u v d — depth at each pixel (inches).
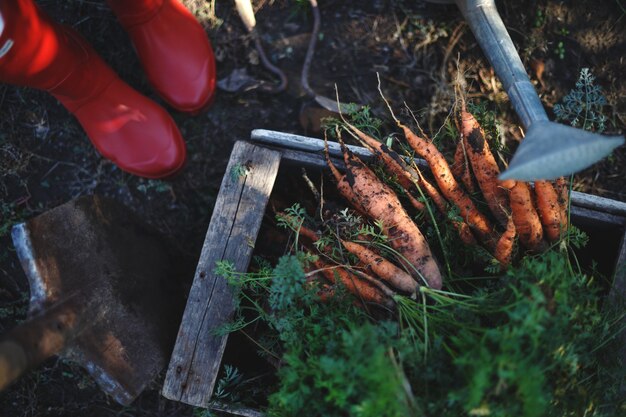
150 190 105.7
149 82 100.9
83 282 70.3
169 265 97.0
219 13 105.7
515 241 78.2
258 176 77.1
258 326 85.4
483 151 77.0
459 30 104.7
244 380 83.1
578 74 104.1
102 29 105.5
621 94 104.0
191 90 99.7
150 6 93.1
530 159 54.8
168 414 104.0
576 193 78.5
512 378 53.4
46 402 104.1
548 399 58.5
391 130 103.3
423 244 76.3
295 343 67.7
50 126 105.9
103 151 99.0
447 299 67.8
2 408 104.0
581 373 66.8
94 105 94.7
